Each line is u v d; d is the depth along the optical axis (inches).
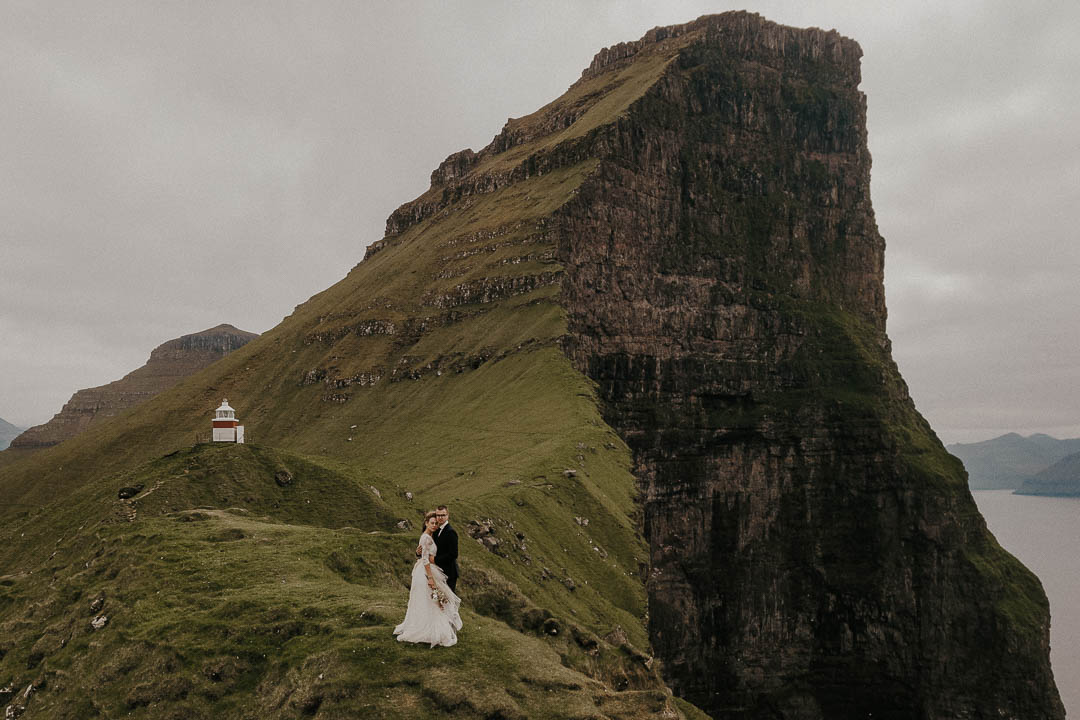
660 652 6658.5
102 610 1413.6
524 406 5393.7
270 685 1071.6
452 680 991.6
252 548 1593.3
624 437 6628.9
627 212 7559.1
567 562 2972.4
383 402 7288.4
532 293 6983.3
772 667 7352.4
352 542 1625.2
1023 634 7130.9
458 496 3302.2
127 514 2172.7
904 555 7524.6
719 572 7253.9
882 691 7416.3
